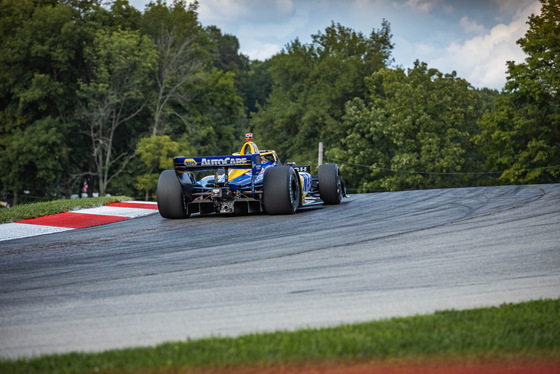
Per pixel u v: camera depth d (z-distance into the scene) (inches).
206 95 3764.8
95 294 393.1
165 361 239.6
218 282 412.5
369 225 704.4
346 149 3636.8
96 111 3225.9
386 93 3572.8
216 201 844.6
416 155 3198.8
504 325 275.1
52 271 494.9
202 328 299.3
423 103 3272.6
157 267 486.6
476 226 652.1
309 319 308.0
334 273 426.9
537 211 767.7
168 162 3127.5
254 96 7263.8
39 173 3036.4
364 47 4217.5
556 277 389.4
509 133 3043.8
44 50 3080.7
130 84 3292.3
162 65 3572.8
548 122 3063.5
